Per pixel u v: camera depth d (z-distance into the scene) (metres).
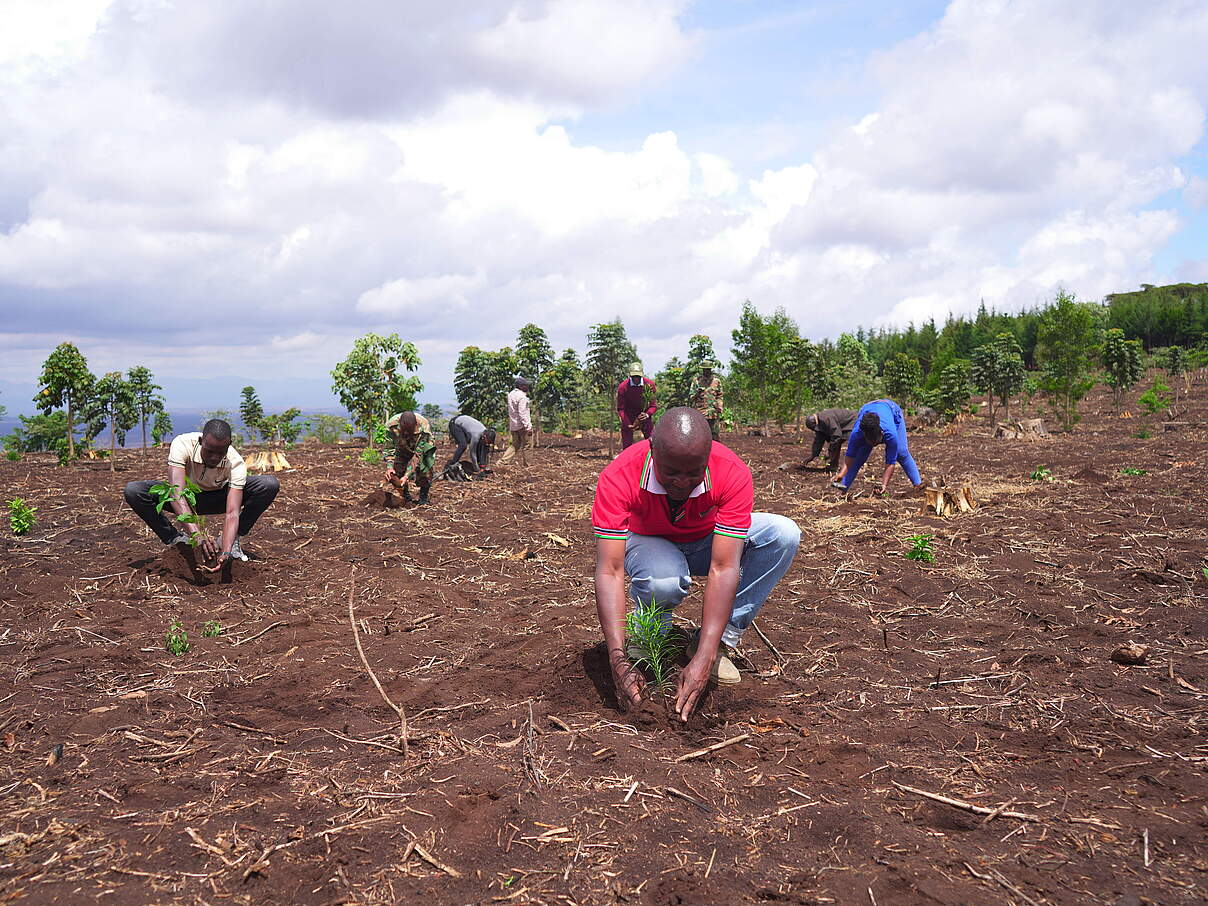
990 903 2.05
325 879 2.16
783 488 10.58
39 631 4.40
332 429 21.36
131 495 5.79
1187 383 32.28
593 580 5.78
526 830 2.42
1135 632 4.39
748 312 19.84
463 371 20.81
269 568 5.91
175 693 3.55
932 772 2.84
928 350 59.94
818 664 4.00
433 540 7.15
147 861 2.24
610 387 16.25
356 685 3.67
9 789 2.66
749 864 2.25
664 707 3.31
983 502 8.70
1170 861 2.23
